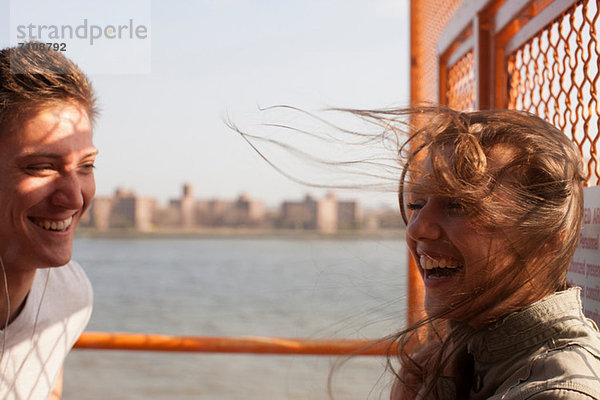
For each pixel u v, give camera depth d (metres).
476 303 1.16
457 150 1.18
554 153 1.17
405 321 1.44
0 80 1.33
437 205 1.21
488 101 2.26
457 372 1.26
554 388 0.97
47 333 1.67
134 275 61.00
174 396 17.75
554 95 1.74
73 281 1.82
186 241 115.69
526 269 1.14
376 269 1.57
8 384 1.56
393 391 1.44
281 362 23.19
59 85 1.39
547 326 1.11
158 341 2.45
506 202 1.14
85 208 1.51
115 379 19.70
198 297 46.62
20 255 1.44
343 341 2.11
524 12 1.91
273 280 56.97
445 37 2.88
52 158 1.39
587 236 1.48
